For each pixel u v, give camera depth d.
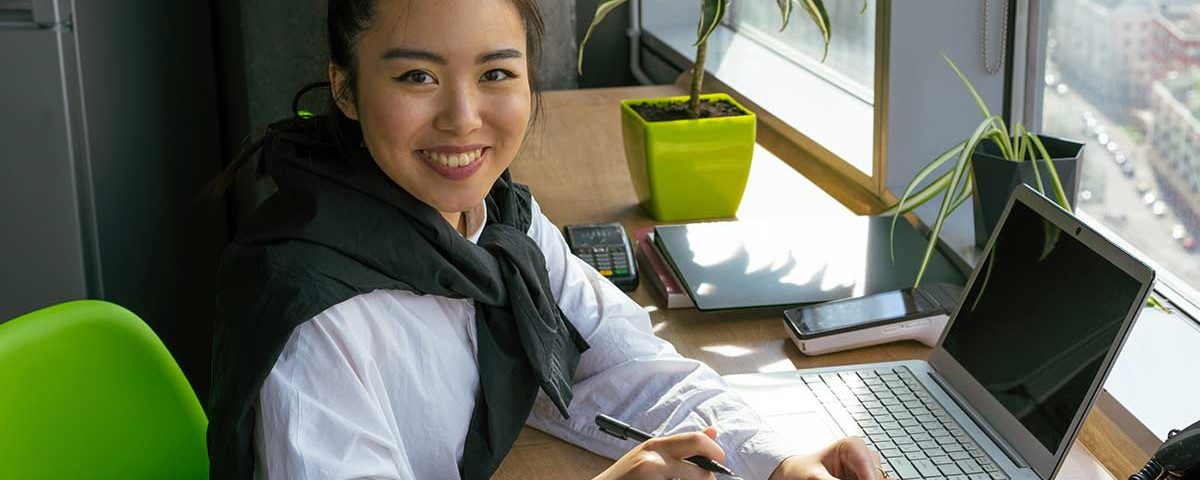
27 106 2.47
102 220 2.64
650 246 2.02
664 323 1.80
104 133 2.64
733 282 1.83
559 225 2.18
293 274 1.24
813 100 2.79
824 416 1.48
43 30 2.44
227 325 1.26
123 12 2.72
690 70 3.13
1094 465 1.39
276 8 3.12
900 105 2.22
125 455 1.44
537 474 1.44
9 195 2.52
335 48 1.34
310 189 1.31
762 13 3.28
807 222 2.05
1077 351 1.31
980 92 2.22
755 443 1.40
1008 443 1.39
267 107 3.18
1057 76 2.17
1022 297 1.43
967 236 2.00
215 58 3.32
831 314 1.70
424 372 1.36
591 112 2.87
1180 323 1.73
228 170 1.45
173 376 1.49
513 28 1.30
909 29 2.18
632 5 3.51
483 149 1.33
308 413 1.21
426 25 1.26
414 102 1.28
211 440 1.24
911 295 1.73
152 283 2.91
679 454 1.27
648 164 2.14
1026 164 1.80
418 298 1.37
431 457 1.37
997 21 2.18
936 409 1.48
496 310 1.43
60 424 1.38
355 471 1.21
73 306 1.42
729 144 2.13
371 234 1.31
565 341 1.54
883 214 2.05
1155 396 1.53
